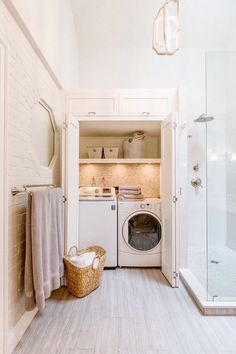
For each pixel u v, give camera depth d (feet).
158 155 12.28
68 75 10.28
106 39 12.15
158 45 6.27
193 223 12.11
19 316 5.63
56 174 8.87
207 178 11.94
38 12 6.44
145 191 12.14
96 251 9.08
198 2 10.44
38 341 5.41
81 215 9.73
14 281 5.39
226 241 11.96
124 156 11.85
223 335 5.65
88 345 5.29
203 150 12.12
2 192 4.74
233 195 11.51
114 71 12.46
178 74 12.32
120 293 7.73
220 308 6.49
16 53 5.39
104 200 9.80
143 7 10.70
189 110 12.18
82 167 12.14
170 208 8.41
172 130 8.24
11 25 5.13
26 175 6.09
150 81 12.37
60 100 9.41
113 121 9.70
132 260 9.84
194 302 7.16
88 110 9.46
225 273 9.03
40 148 7.48
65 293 7.71
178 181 8.22
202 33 11.78
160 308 6.83
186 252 9.21
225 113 11.82
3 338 4.73
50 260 6.50
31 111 6.47
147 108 9.50
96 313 6.57
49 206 6.41
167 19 5.97
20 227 5.75
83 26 11.54
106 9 10.82
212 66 11.73
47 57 7.25
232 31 11.69
